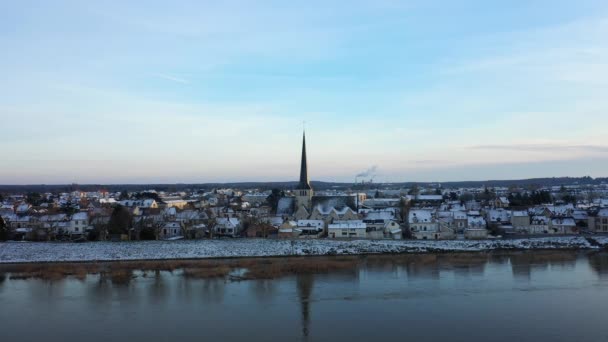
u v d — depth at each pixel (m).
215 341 67.25
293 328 72.06
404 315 77.56
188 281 102.88
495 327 71.69
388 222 161.62
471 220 164.25
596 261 121.12
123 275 109.75
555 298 86.19
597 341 65.88
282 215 196.25
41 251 133.88
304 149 197.62
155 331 71.31
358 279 103.06
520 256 130.12
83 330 72.06
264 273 109.12
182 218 180.12
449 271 110.69
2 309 83.06
